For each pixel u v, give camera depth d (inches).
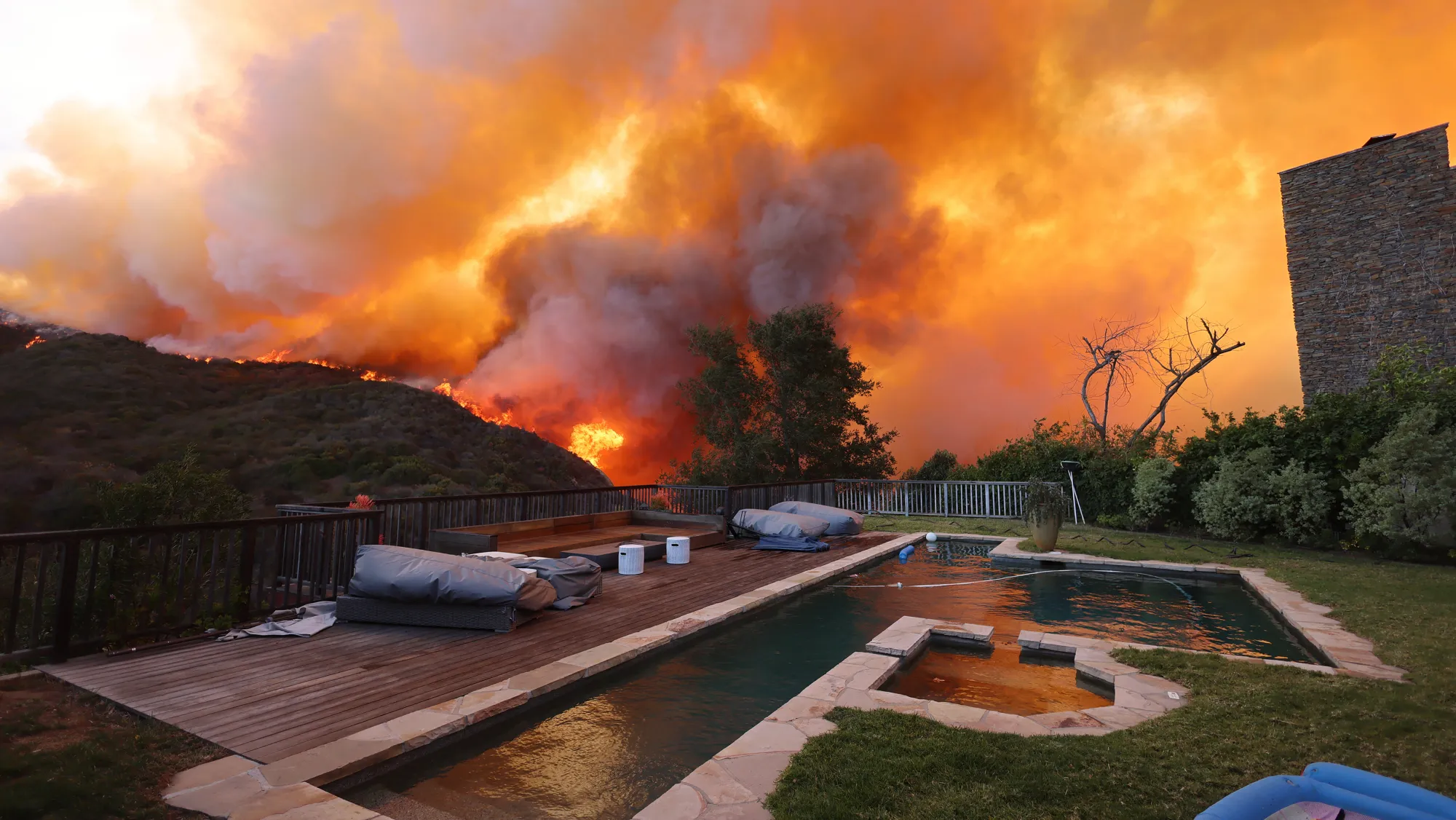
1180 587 333.7
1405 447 363.3
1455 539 345.1
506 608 212.8
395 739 129.3
